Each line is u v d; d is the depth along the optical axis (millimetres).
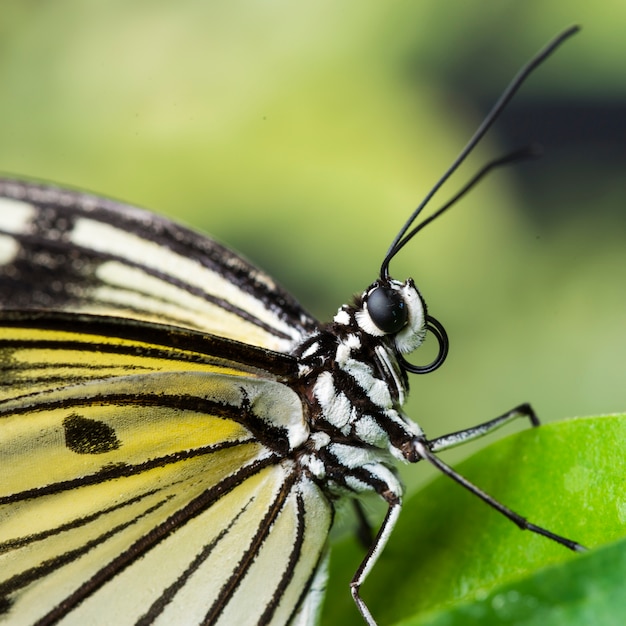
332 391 358
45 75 416
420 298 360
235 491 357
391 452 359
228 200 414
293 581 359
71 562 354
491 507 356
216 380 355
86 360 353
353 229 413
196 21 420
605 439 353
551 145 429
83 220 369
